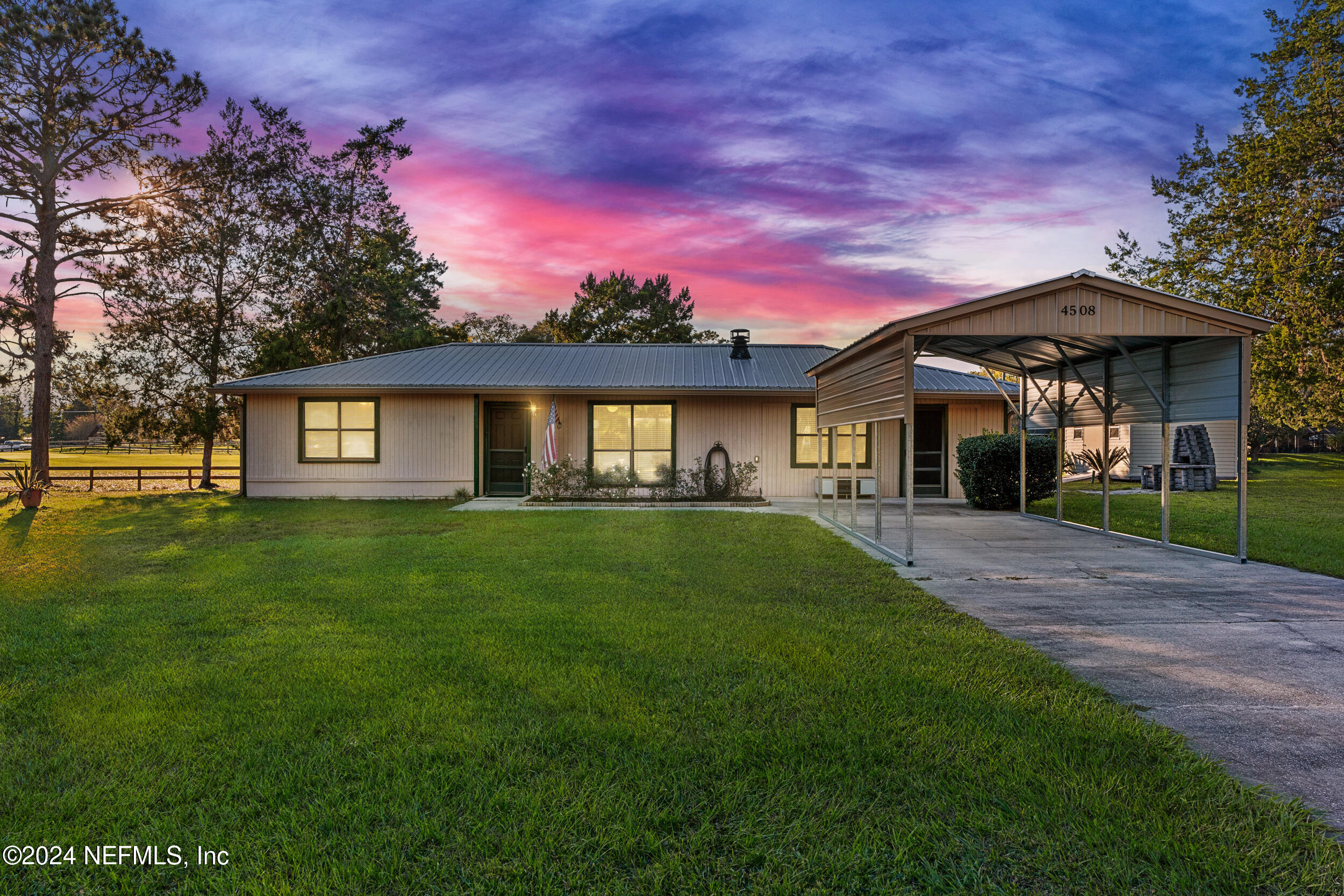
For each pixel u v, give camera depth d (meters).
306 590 6.14
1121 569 7.33
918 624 5.02
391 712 3.39
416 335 26.78
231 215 21.66
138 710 3.40
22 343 19.08
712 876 2.17
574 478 14.80
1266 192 17.03
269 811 2.55
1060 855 2.25
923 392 14.62
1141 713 3.46
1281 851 2.27
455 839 2.35
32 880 2.18
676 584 6.40
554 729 3.14
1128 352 9.30
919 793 2.65
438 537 9.36
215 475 25.28
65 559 7.83
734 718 3.29
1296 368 16.30
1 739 3.13
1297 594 6.12
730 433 15.31
